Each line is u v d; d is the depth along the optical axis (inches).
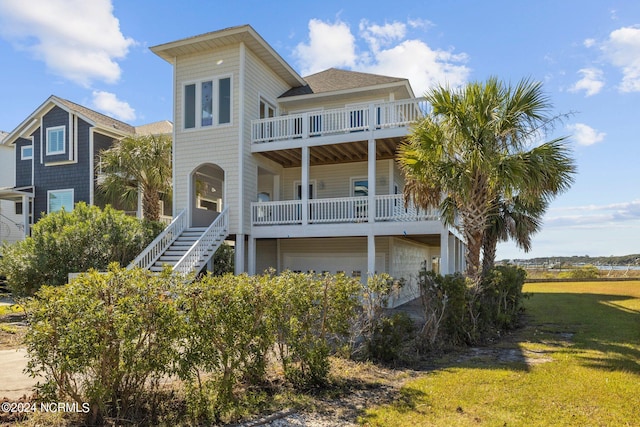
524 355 299.6
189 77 621.3
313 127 612.1
